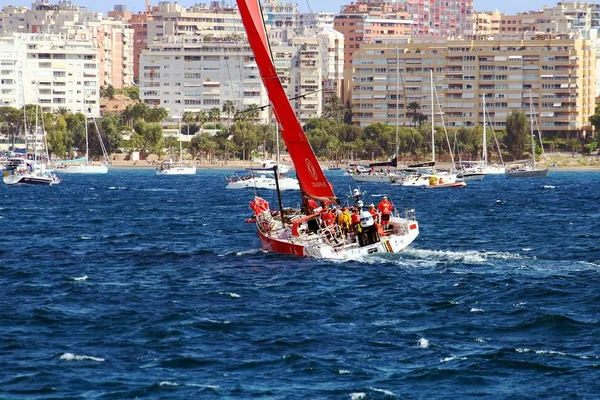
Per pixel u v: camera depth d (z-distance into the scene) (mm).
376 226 90438
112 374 54500
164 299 74125
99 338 62031
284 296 74688
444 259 91250
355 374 54500
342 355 58094
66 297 75250
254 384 52875
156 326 64625
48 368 55375
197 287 79062
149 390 51906
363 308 70625
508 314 68500
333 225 90438
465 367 55562
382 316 67938
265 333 63062
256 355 58094
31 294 76812
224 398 50750
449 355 58000
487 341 61219
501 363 56406
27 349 59344
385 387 52500
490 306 71125
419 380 53625
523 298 73688
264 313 68812
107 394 51344
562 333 62938
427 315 68312
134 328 64438
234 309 70250
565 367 55625
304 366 55844
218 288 78250
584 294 75000
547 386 52562
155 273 87000
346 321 66438
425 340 60781
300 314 68312
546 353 58219
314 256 89812
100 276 85812
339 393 51469
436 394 51531
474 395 51406
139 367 55812
